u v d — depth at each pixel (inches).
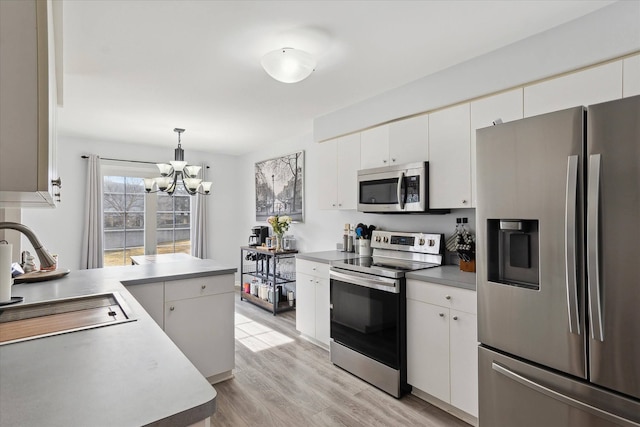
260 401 93.5
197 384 33.2
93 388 32.2
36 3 27.3
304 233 179.8
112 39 80.3
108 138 184.1
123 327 49.8
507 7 69.0
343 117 133.7
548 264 58.8
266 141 194.5
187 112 138.2
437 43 83.7
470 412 80.3
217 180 231.6
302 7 68.6
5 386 32.5
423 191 103.1
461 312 81.9
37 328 50.4
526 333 61.9
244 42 82.4
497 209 66.2
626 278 49.9
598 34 69.9
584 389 54.6
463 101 95.0
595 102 70.9
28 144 26.9
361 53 88.7
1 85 26.4
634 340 49.3
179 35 78.8
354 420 84.9
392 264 110.5
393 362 95.5
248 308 184.1
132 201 199.8
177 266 108.9
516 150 63.3
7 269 63.7
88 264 179.2
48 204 52.7
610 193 51.1
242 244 235.0
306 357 122.3
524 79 81.4
